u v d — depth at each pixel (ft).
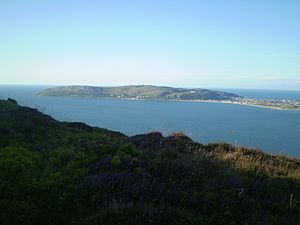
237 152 43.14
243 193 27.96
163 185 27.50
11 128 44.09
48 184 27.27
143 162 32.73
